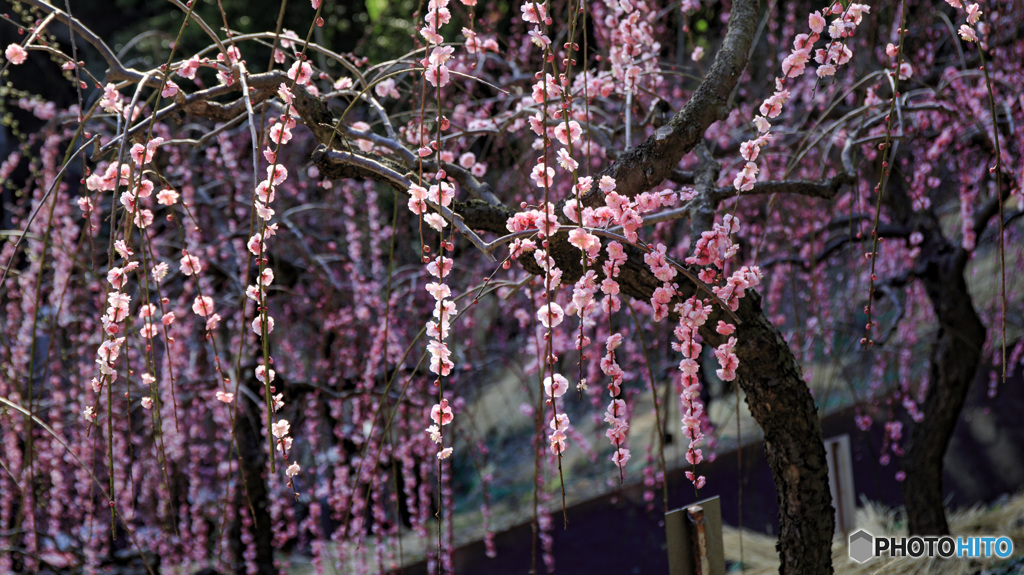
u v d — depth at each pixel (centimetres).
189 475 363
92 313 356
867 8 148
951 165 348
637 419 584
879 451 493
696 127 178
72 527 363
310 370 432
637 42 218
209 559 412
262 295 137
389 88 222
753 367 190
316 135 186
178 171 356
